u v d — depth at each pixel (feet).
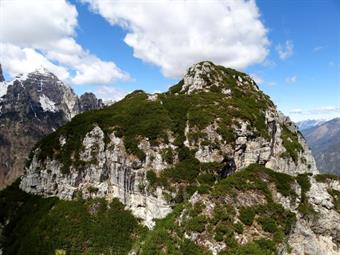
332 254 362.74
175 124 403.75
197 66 517.96
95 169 400.47
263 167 362.74
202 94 463.83
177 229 299.79
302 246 319.47
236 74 528.63
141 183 378.53
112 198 392.27
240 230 288.10
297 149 442.09
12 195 466.29
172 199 356.18
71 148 422.82
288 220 312.71
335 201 386.32
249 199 315.78
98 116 438.81
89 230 363.15
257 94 499.51
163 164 378.53
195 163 376.48
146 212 370.12
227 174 386.73
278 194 338.13
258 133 407.85
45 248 351.46
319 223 366.43
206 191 318.65
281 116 492.13
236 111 418.31
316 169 475.72
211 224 291.17
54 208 395.96
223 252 274.36
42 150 449.48
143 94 485.56
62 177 414.00
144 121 414.00
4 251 379.14
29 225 388.57
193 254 276.21
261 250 274.98
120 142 399.65
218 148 384.06
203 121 399.44
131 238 358.02
